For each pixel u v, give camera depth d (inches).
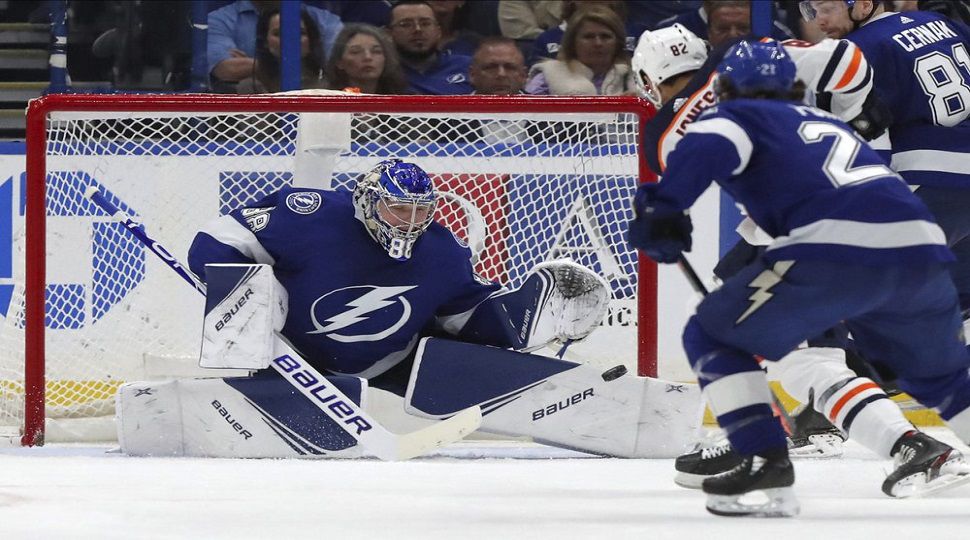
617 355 725.3
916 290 378.0
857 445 665.0
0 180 782.5
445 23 901.8
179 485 483.2
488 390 605.0
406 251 600.7
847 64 500.4
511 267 727.1
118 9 882.8
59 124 703.1
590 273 622.2
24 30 879.1
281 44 891.4
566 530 365.4
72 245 747.4
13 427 762.8
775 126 378.3
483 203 727.1
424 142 730.2
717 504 396.2
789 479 391.2
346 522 382.6
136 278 748.6
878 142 578.6
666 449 604.1
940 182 575.2
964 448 677.3
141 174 746.2
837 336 500.7
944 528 368.2
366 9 900.6
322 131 660.7
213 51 891.4
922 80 575.2
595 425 604.1
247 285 579.2
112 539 347.9
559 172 723.4
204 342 580.7
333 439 591.8
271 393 592.4
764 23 890.1
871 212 370.0
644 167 663.1
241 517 393.7
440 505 425.1
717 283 551.8
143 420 597.9
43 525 375.2
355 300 610.5
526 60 903.1
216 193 749.3
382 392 659.4
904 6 789.9
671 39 524.4
